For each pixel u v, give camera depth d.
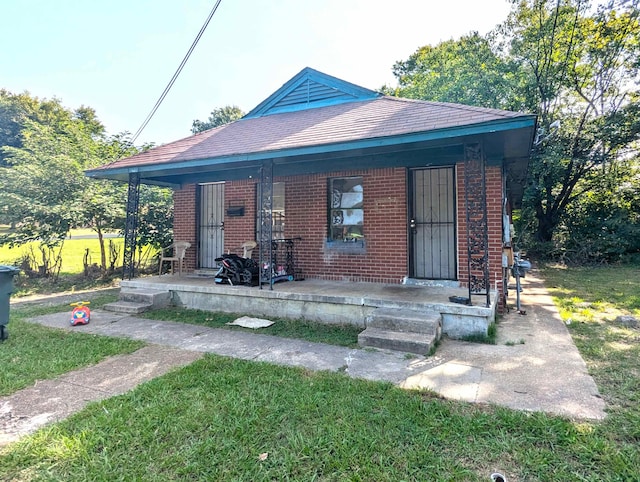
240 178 8.35
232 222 8.45
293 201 7.71
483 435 2.52
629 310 6.62
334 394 3.18
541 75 14.89
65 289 9.55
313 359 4.16
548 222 17.03
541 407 2.90
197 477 2.12
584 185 16.88
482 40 17.02
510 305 7.11
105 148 12.93
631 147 15.40
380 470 2.16
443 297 5.46
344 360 4.12
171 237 11.83
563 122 15.00
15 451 2.37
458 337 4.89
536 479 2.08
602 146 14.83
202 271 8.83
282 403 3.01
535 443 2.42
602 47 14.20
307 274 7.54
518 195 11.75
